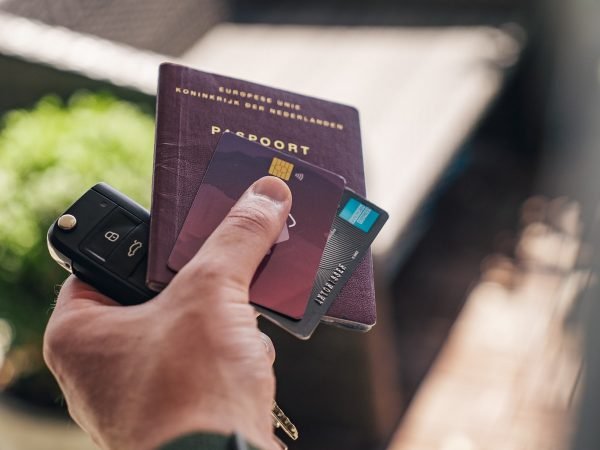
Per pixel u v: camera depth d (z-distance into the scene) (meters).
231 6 3.28
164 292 0.58
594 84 2.94
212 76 0.73
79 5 2.54
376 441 2.17
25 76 2.10
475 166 3.16
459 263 2.76
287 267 0.65
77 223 0.64
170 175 0.67
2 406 1.69
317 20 3.22
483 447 2.15
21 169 1.68
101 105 1.95
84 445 1.72
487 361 2.40
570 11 2.91
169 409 0.53
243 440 0.51
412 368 2.39
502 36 3.01
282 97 0.75
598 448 1.65
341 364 1.97
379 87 2.78
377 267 1.93
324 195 0.68
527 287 2.64
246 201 0.61
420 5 3.22
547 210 2.95
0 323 1.68
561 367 2.27
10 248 1.59
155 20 2.85
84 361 0.56
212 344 0.54
